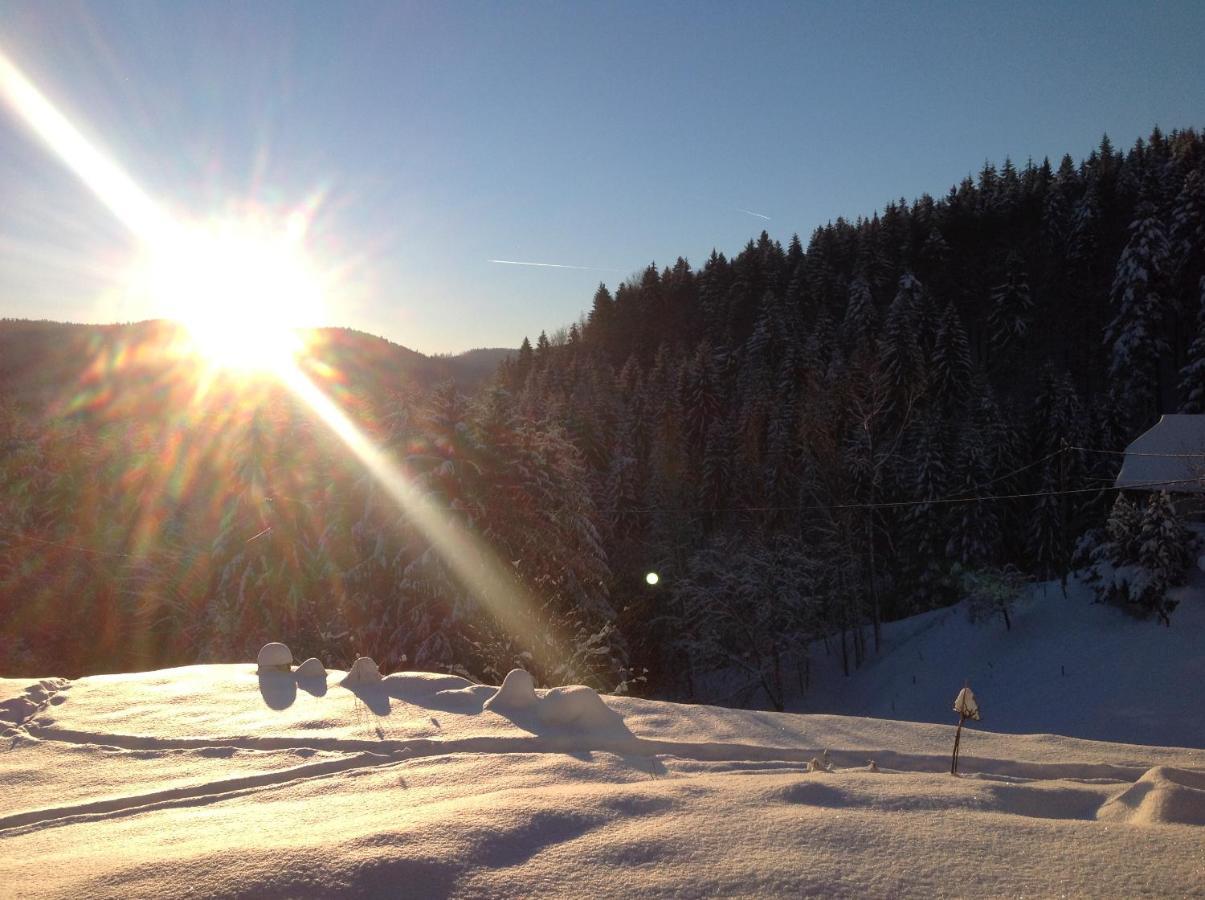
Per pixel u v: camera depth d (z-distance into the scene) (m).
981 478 49.22
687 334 120.25
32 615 31.45
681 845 3.59
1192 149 103.38
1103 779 6.05
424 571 20.28
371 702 8.05
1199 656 32.09
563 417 58.38
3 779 6.02
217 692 8.68
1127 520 37.47
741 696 44.69
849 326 87.94
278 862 3.38
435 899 3.12
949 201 126.62
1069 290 102.06
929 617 47.81
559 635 21.62
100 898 3.13
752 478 53.62
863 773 5.55
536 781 5.36
